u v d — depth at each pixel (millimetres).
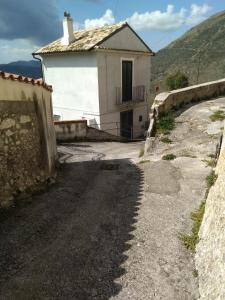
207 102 13578
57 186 7645
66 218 5789
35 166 7176
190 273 4270
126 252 4730
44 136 7863
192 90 13547
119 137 18609
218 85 15102
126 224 5570
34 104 7223
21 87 6602
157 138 10625
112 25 18453
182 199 6539
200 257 4410
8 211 5875
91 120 17609
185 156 9180
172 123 11266
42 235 5152
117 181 7938
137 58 19609
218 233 4109
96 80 16891
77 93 18016
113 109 18391
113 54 17562
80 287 3992
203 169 8070
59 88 18797
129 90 19516
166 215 5871
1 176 5879
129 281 4121
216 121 11070
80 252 4707
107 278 4172
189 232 5262
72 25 17812
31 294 3838
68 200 6672
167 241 5016
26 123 6773
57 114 19359
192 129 10773
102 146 14461
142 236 5168
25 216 5777
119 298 3830
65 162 10578
